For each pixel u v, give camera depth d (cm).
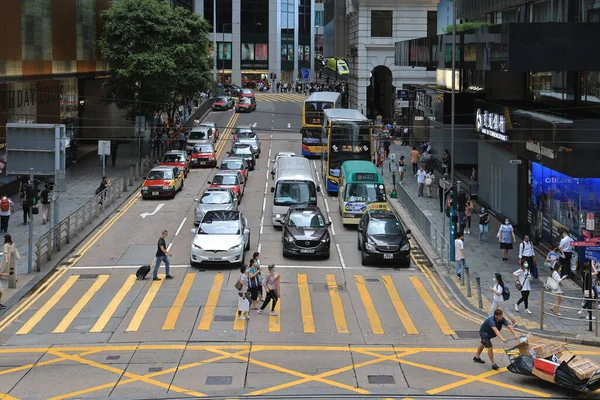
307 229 3148
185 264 3017
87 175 4972
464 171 4725
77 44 5175
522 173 3475
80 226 3531
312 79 12719
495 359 2022
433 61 4416
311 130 5875
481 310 2480
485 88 4456
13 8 4022
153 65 5222
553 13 3369
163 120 7025
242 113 8525
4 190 4075
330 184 4566
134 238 3428
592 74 3009
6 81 3944
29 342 2142
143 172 5081
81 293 2631
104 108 6253
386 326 2320
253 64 12275
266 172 5325
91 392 1758
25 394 1747
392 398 1717
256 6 12144
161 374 1883
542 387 1811
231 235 3014
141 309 2450
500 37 3038
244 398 1712
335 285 2770
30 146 2834
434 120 5062
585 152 2705
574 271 2781
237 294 2620
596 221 2736
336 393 1747
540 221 3244
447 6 7031
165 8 5544
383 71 7944
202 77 5853
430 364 1977
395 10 7294
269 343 2139
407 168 5288
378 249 3008
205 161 5475
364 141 4528
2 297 2547
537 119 3052
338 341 2169
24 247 3189
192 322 2320
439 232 3181
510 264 3033
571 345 2155
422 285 2797
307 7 12531
